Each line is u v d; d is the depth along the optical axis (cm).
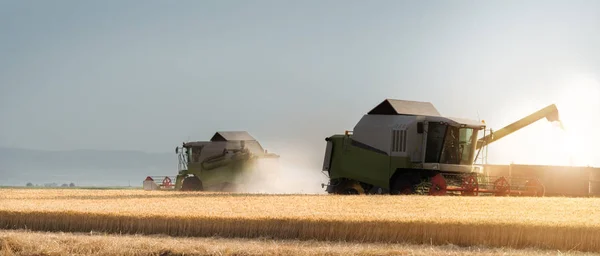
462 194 4147
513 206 3009
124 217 2598
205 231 2511
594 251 2211
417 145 4297
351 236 2370
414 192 4166
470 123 4372
